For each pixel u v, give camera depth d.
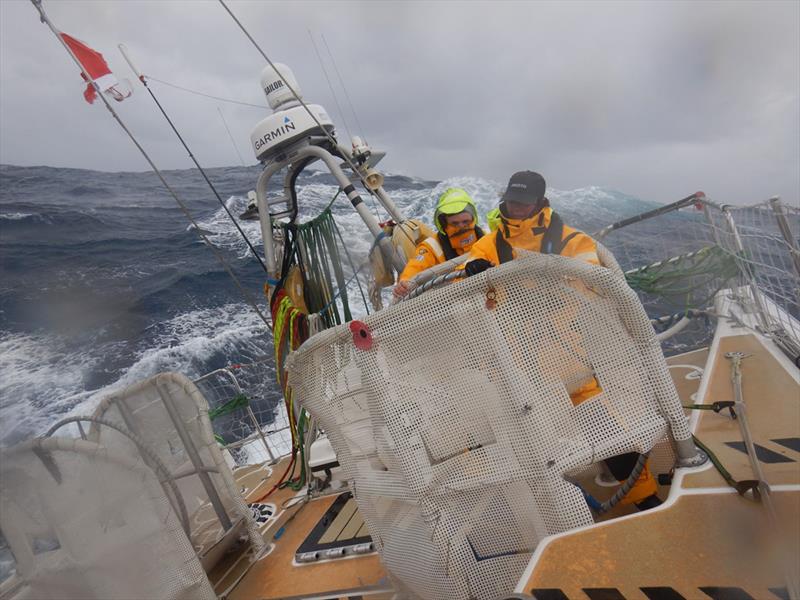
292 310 4.12
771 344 3.21
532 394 1.79
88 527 2.11
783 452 2.01
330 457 3.93
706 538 1.61
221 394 8.63
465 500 1.90
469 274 2.13
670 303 4.07
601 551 1.65
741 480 1.83
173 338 10.48
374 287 4.25
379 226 4.18
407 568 2.08
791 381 2.65
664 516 1.74
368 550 2.95
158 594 2.32
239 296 12.93
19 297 12.30
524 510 1.87
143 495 2.36
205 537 3.09
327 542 3.16
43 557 1.98
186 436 3.11
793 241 2.85
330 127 4.52
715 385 2.86
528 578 1.62
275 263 4.50
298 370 2.11
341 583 2.74
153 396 2.98
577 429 1.81
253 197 4.65
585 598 1.51
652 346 1.80
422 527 1.94
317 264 4.55
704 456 1.97
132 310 11.79
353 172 4.86
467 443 1.91
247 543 3.33
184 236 17.69
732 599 1.40
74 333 10.30
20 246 16.73
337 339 1.94
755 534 1.58
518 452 1.82
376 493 2.08
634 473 1.96
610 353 1.81
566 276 1.75
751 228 3.24
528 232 2.27
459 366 1.85
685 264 3.74
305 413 4.22
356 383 2.02
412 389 1.88
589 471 2.54
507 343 1.79
